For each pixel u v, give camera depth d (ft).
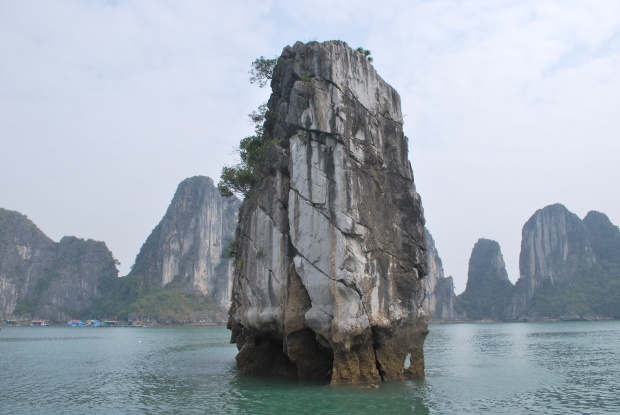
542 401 81.25
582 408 76.13
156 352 199.00
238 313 125.39
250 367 113.50
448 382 98.43
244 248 115.34
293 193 91.56
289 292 93.09
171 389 96.84
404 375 95.66
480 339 290.56
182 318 651.25
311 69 93.56
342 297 85.46
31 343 282.56
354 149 92.17
